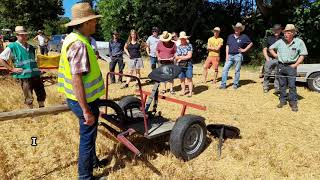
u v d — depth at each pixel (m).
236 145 5.69
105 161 4.86
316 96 9.16
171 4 20.11
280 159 5.25
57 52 24.52
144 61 18.52
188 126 4.93
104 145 5.38
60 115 6.87
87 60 3.64
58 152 5.20
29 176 4.50
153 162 4.98
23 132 5.95
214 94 9.48
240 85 10.62
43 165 4.80
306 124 6.95
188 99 8.88
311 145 5.85
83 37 3.77
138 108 5.70
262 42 18.02
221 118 7.22
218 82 11.12
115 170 4.71
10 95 8.34
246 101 8.73
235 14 20.83
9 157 4.98
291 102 7.88
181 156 5.01
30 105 6.77
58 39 24.73
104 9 22.48
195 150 5.21
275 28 9.10
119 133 4.78
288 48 7.64
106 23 23.05
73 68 3.57
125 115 5.17
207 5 20.73
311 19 16.41
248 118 7.27
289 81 7.78
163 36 8.84
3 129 6.02
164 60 8.98
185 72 9.03
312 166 5.09
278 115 7.54
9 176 4.43
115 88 10.18
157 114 6.05
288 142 5.93
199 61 19.83
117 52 10.67
